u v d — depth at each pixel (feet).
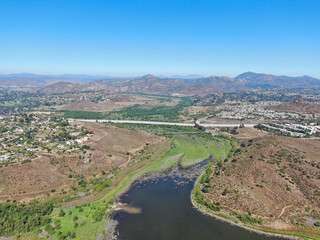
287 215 432.66
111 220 423.23
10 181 506.07
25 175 530.27
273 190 500.74
